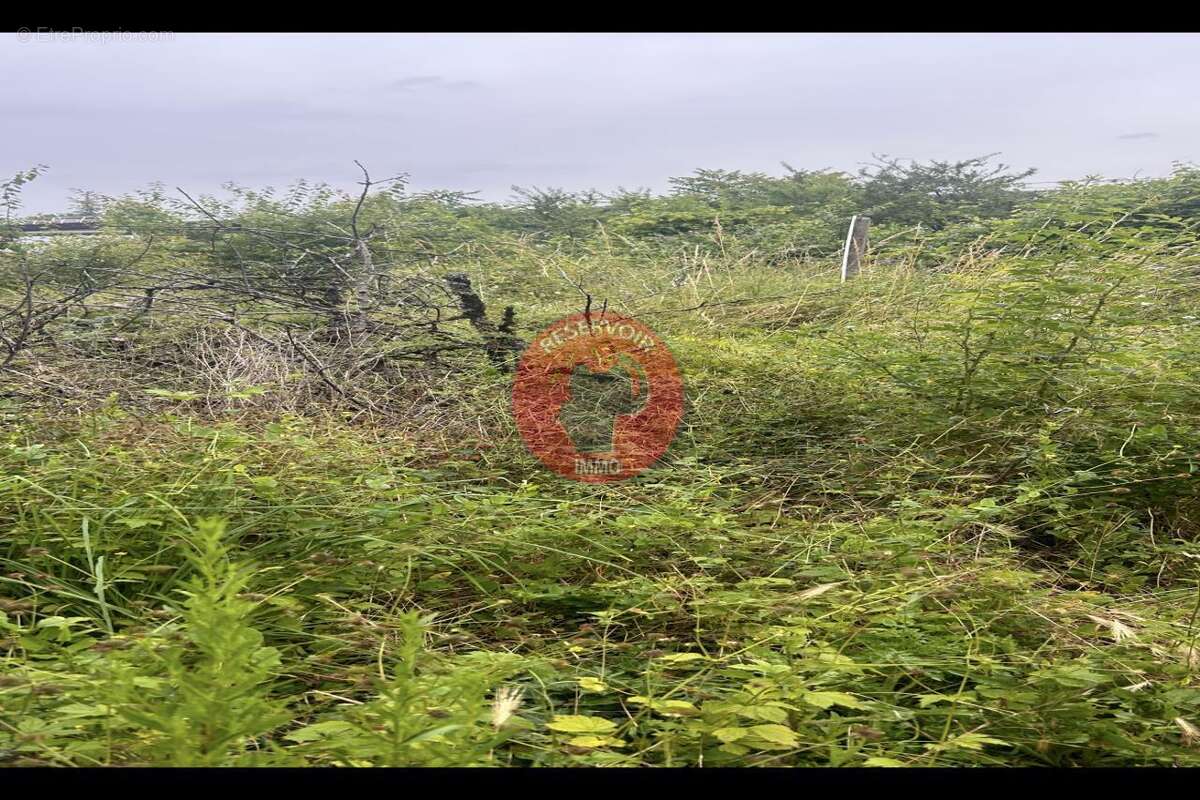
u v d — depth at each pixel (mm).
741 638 3098
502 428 5312
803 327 7461
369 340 6309
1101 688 2762
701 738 2330
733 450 5324
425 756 2125
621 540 3826
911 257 8945
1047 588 3758
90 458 3990
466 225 12203
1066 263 5680
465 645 3070
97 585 3025
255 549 3463
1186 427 4719
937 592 3152
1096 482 4574
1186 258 6770
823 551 3795
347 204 11391
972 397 5305
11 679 2266
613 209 16547
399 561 3508
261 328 6473
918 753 2455
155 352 6137
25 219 10000
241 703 2131
